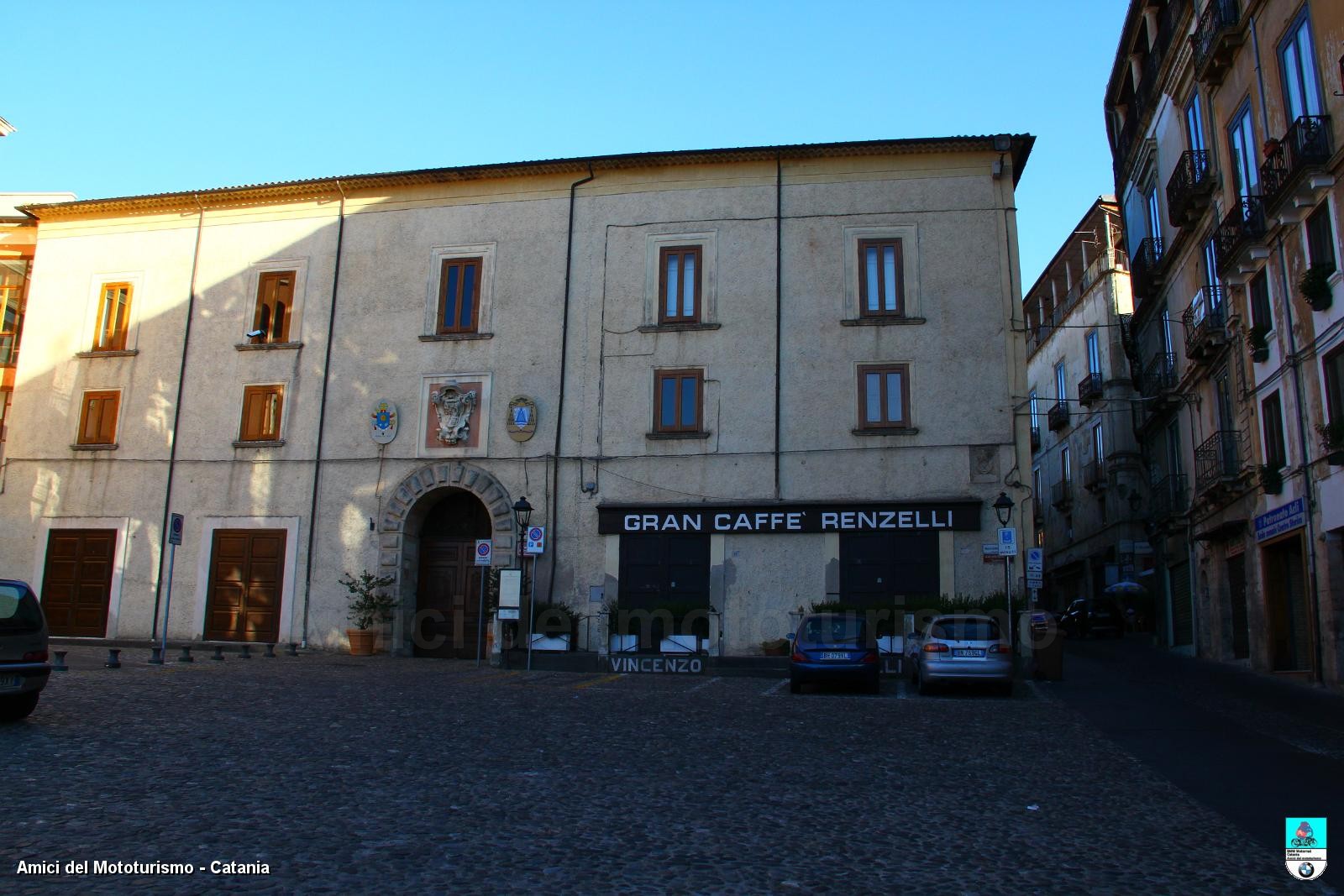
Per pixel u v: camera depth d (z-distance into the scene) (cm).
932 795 830
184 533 2564
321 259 2645
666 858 614
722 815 737
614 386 2436
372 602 2397
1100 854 651
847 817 740
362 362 2562
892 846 661
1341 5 1673
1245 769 975
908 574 2233
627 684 1814
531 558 2373
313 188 2653
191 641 2495
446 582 2531
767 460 2342
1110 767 986
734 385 2389
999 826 723
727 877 580
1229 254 2114
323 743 996
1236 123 2188
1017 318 2316
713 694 1647
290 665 2009
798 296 2408
